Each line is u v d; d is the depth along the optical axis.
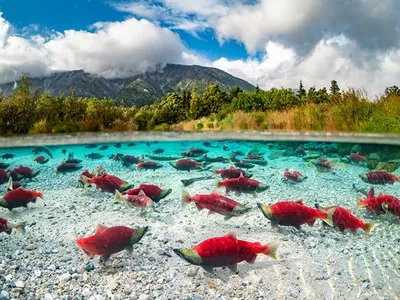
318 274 3.23
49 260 3.45
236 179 5.04
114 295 2.79
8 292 2.78
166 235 4.19
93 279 3.06
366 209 5.25
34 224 4.63
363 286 3.00
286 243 3.97
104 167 9.58
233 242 3.03
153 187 5.05
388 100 14.55
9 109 14.50
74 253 3.64
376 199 4.69
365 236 4.21
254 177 7.98
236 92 50.62
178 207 5.45
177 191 6.54
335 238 4.14
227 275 3.19
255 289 2.95
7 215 5.06
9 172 6.57
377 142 12.12
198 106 50.56
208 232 4.30
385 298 2.82
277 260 3.51
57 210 5.31
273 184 7.25
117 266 3.33
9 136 12.73
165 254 3.61
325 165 8.73
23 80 15.62
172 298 2.77
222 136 14.94
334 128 14.76
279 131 14.71
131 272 3.21
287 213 3.93
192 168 7.67
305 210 3.92
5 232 3.98
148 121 20.41
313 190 6.76
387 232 4.34
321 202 5.82
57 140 13.16
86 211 5.26
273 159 11.16
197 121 24.20
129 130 16.94
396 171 9.05
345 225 4.00
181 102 59.66
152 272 3.21
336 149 13.20
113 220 4.80
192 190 6.62
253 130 15.69
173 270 3.26
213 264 2.98
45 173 8.69
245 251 3.06
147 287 2.93
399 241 4.04
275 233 4.29
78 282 3.00
